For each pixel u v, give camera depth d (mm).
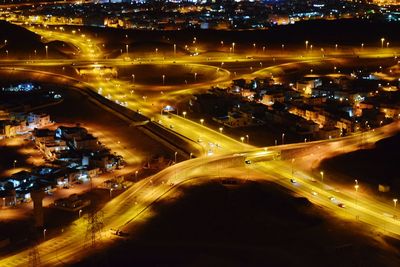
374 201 176250
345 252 142000
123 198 176125
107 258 138875
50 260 139125
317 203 173625
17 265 137500
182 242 147125
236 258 137750
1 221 162500
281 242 147250
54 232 155000
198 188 181375
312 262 136500
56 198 177750
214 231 153625
